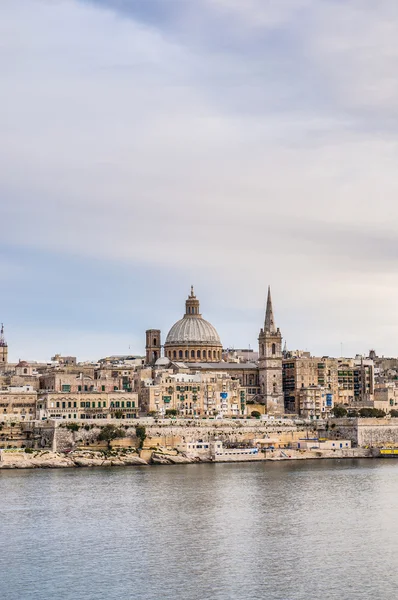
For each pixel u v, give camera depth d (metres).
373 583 184.12
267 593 178.88
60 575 191.50
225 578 188.25
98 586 184.00
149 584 185.00
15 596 178.88
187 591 180.50
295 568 194.75
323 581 185.62
